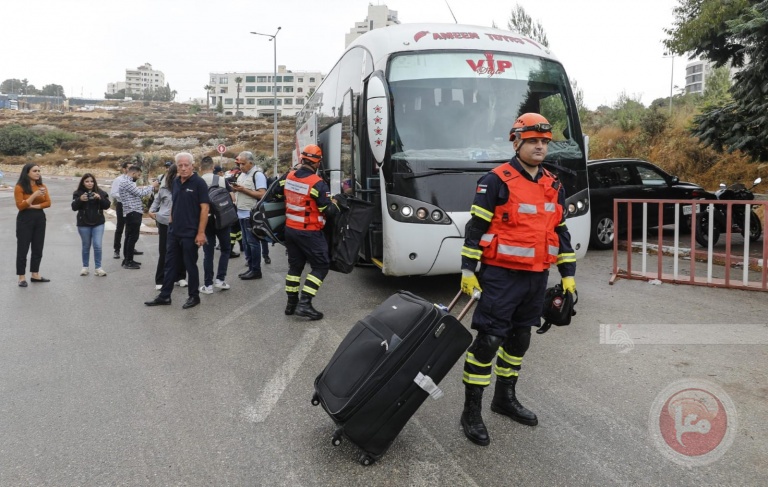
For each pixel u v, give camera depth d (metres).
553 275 8.06
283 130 82.62
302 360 4.88
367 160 6.78
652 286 7.45
